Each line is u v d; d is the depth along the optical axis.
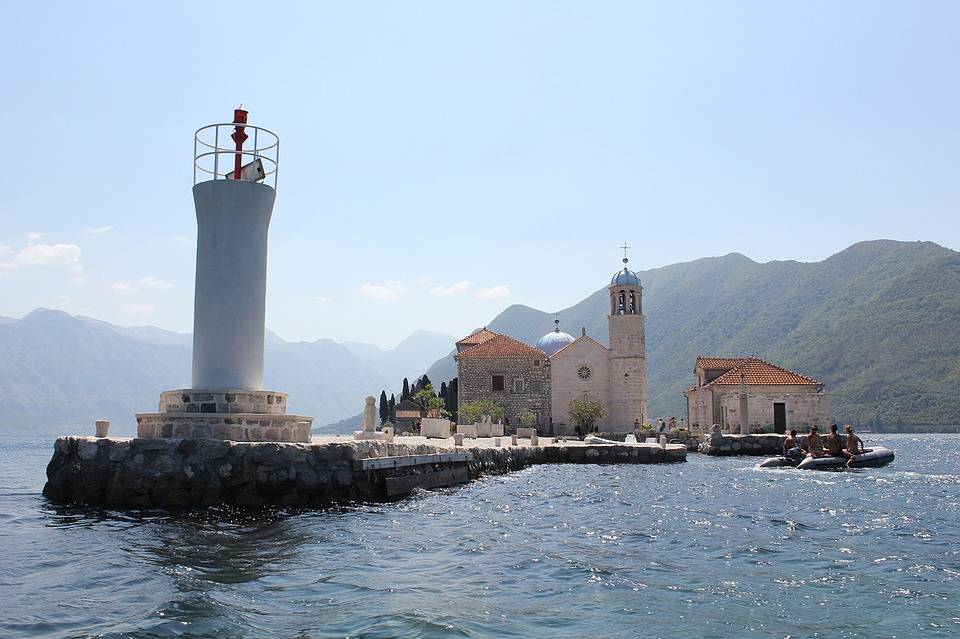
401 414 70.31
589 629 10.27
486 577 13.28
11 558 14.17
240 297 24.14
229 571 13.31
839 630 10.37
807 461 43.19
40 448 105.25
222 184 24.22
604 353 75.38
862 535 18.66
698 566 14.59
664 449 48.94
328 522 19.39
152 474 21.09
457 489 29.44
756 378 66.62
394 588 12.26
